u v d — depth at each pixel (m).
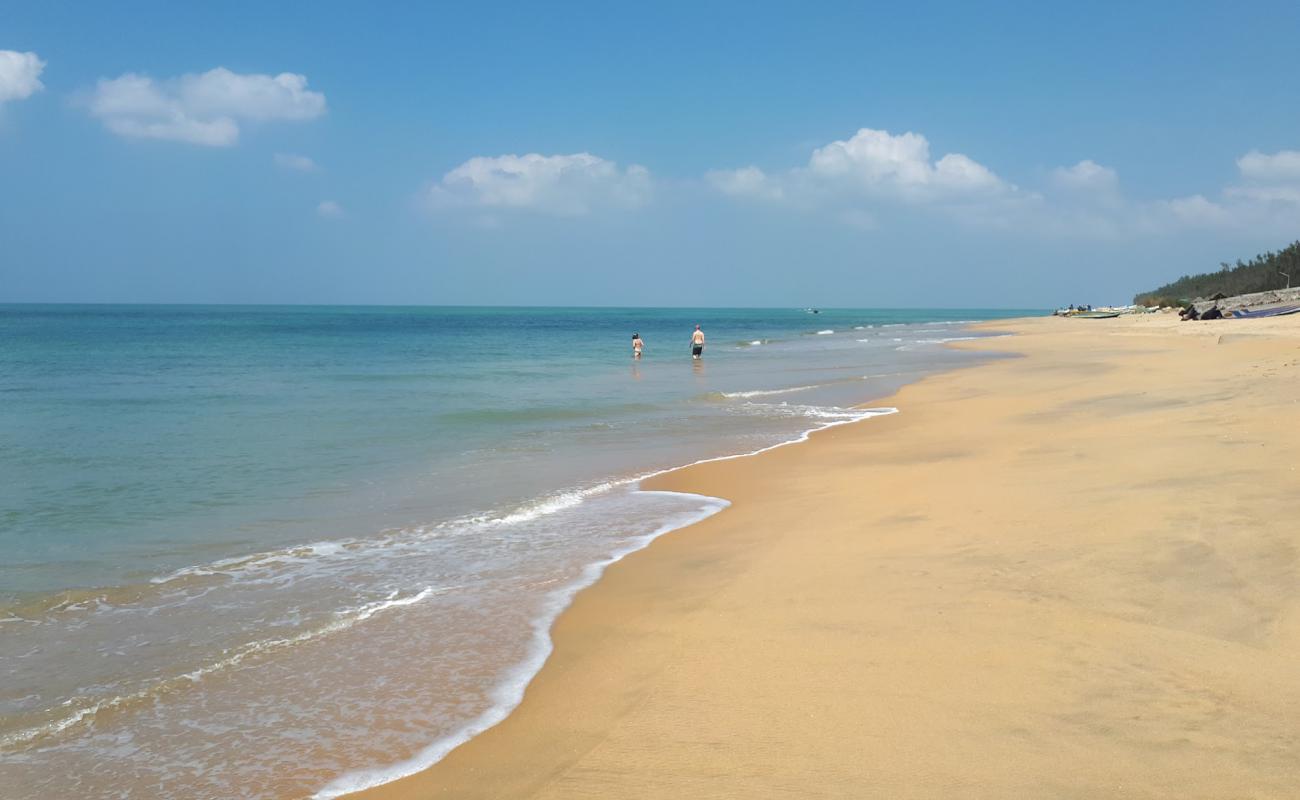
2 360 42.22
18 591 7.71
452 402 23.17
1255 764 3.71
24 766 4.71
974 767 3.90
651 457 14.56
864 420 18.28
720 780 4.03
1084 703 4.43
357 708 5.34
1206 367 22.33
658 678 5.34
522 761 4.53
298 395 25.06
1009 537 7.51
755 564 7.74
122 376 32.50
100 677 5.90
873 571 7.05
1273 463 8.61
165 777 4.59
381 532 9.76
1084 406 16.70
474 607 7.18
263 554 8.79
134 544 9.31
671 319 190.25
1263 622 5.11
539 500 11.32
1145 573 6.12
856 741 4.26
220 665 6.02
